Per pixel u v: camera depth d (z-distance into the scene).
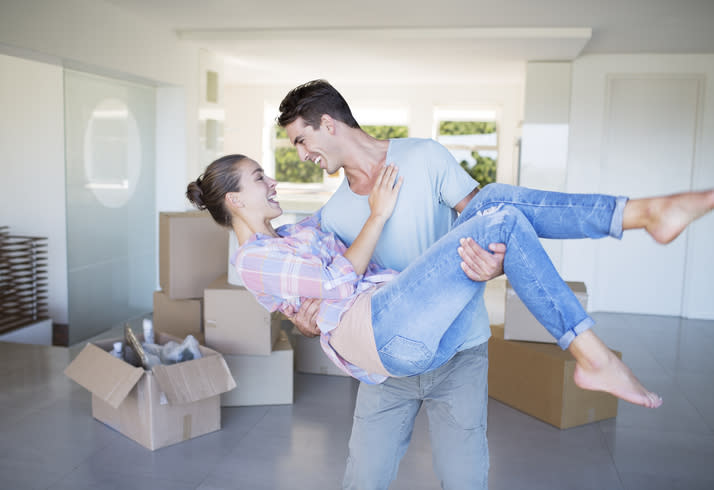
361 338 1.54
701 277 5.99
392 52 5.83
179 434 2.91
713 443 3.06
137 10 4.56
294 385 3.74
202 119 5.90
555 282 1.39
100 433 3.01
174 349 3.04
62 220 4.90
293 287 1.61
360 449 1.71
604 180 6.13
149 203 5.62
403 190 1.67
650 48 5.69
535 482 2.63
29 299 4.94
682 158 6.02
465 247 1.42
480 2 4.27
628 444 3.02
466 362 1.66
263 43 5.49
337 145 1.72
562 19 4.71
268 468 2.69
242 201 1.80
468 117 8.83
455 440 1.64
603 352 1.39
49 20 3.73
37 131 4.84
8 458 2.73
